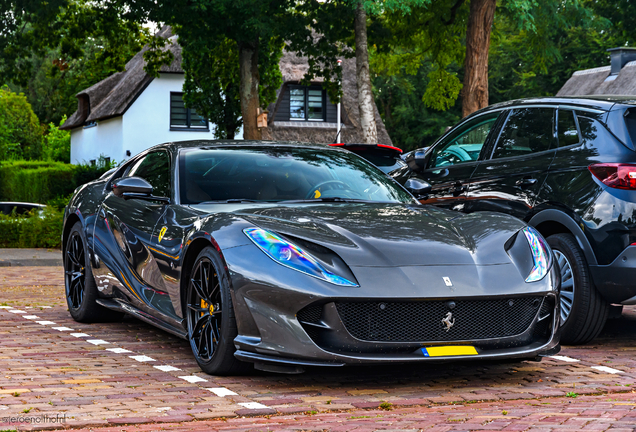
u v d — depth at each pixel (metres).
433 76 25.69
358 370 4.16
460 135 6.43
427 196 6.43
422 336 3.57
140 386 3.69
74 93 55.81
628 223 4.70
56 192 31.47
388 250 3.69
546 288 3.78
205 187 4.69
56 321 5.88
